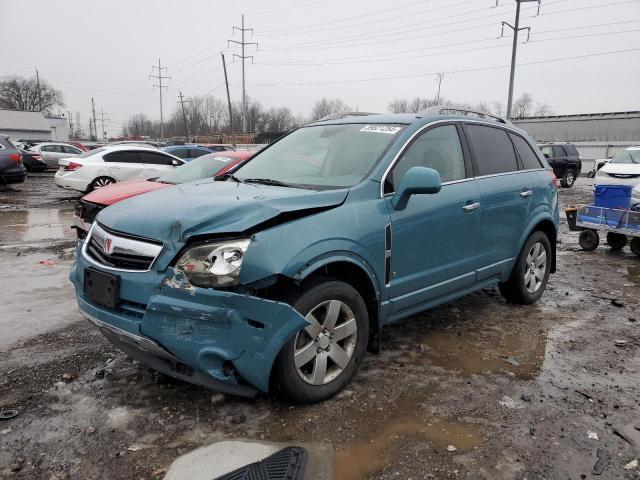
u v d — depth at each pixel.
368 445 2.74
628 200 7.82
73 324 4.52
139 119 124.62
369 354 3.89
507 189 4.58
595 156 40.03
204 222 2.78
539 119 54.25
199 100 98.94
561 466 2.58
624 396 3.31
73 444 2.73
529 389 3.38
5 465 2.56
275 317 2.71
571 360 3.87
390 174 3.58
